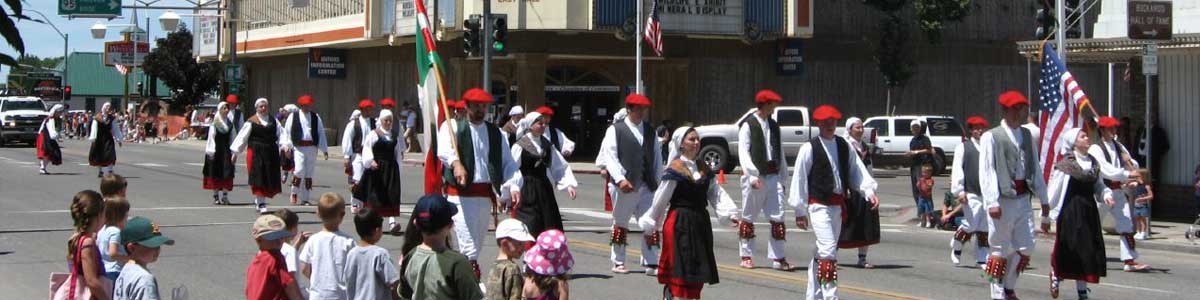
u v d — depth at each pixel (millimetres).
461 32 38406
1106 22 20984
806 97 41656
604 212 20891
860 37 42406
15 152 42562
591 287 12070
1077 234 11422
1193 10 19641
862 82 42531
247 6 54000
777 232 13594
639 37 33688
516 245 7059
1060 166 11469
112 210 7848
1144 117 20625
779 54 40375
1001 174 10875
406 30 39812
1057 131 15211
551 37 37688
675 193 9938
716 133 33344
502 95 39906
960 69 43688
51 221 17828
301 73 52156
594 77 39656
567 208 21750
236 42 51219
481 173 11148
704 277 9875
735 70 40625
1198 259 16000
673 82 39719
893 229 19797
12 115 49031
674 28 37406
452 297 6824
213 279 12445
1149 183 17516
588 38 37938
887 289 12266
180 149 48062
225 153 20344
